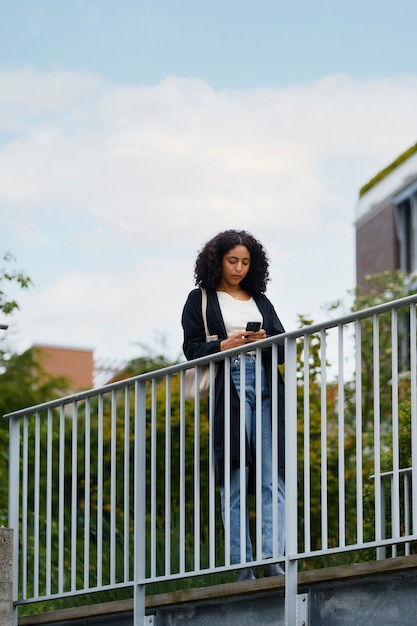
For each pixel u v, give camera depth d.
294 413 6.73
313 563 11.03
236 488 7.27
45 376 20.92
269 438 7.31
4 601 7.68
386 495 10.08
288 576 6.58
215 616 6.98
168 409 7.29
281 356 7.48
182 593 7.11
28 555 11.49
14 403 20.12
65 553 11.45
